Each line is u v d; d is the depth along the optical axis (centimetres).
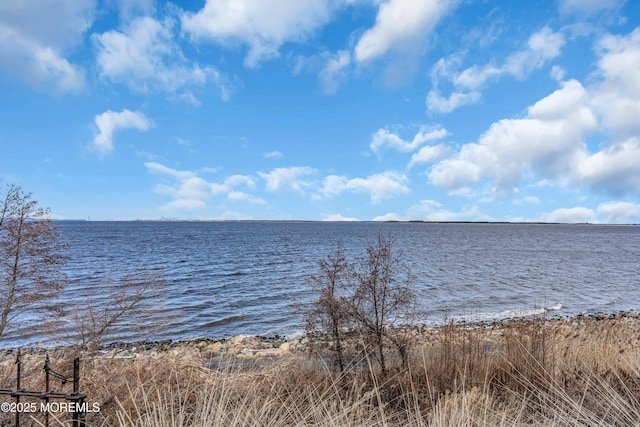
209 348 1050
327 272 597
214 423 318
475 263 3325
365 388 455
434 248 4959
